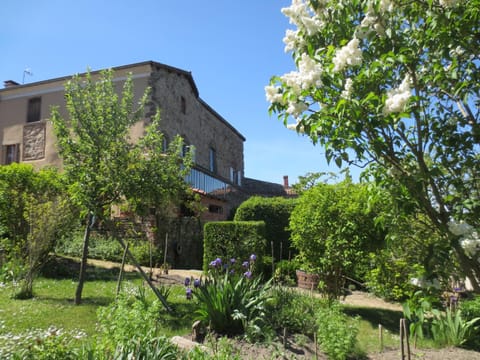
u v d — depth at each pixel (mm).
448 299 6324
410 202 2473
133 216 9273
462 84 2734
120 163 6562
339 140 2455
